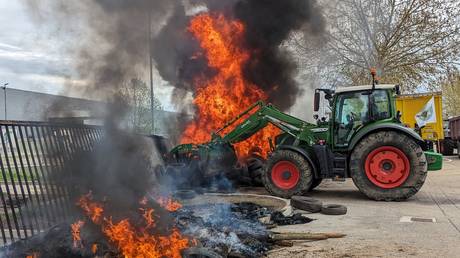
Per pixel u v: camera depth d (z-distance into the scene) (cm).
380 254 524
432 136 1989
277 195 1005
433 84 2331
